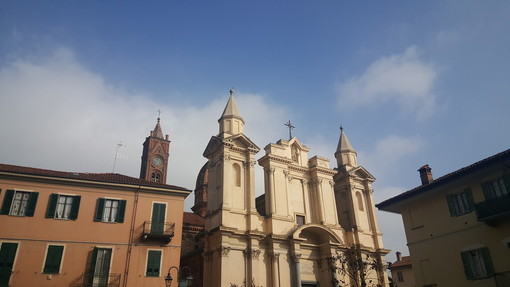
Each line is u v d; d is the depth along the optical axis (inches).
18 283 1052.5
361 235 1770.4
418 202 1241.4
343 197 1921.8
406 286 2156.7
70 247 1139.3
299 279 1489.9
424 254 1182.3
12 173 1146.7
